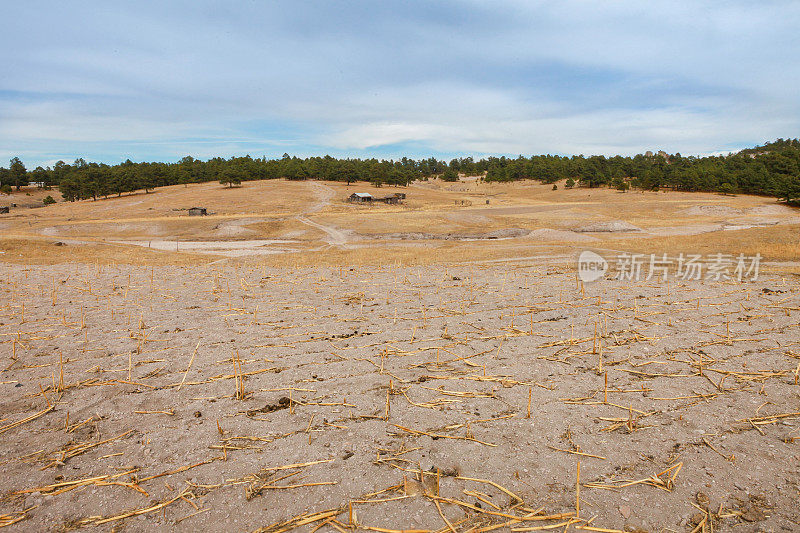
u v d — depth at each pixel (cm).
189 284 1361
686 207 8575
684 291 1145
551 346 720
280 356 683
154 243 5522
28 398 545
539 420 482
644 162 18125
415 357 677
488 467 402
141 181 14162
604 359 659
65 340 769
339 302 1078
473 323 866
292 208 9700
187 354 694
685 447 432
